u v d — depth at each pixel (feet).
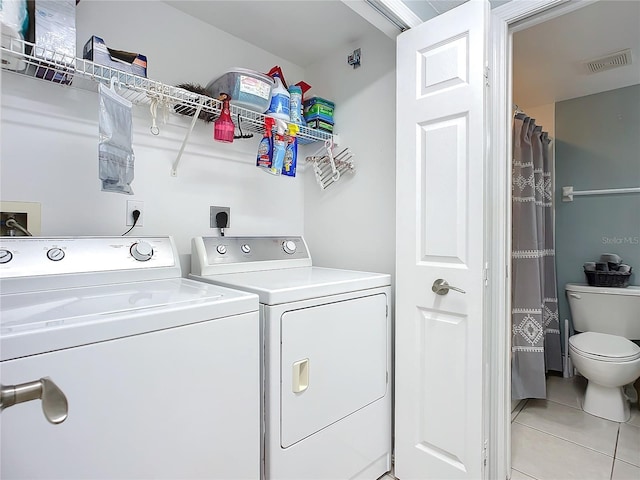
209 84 5.54
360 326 4.89
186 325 3.06
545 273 8.95
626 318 7.97
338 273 5.59
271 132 5.60
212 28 6.24
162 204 5.57
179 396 3.01
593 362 6.93
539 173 8.29
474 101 4.40
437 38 4.75
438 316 4.83
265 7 5.77
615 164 8.71
